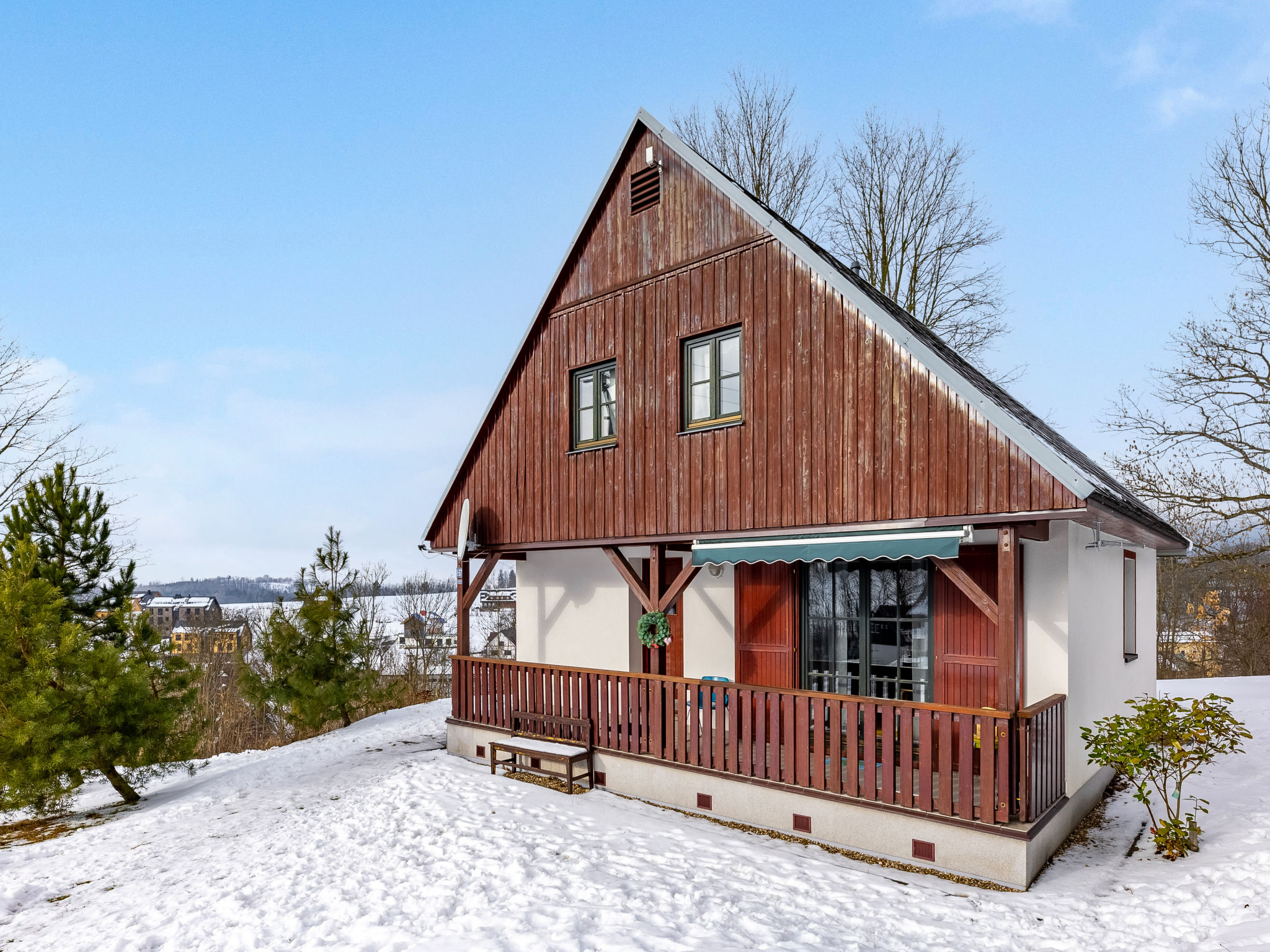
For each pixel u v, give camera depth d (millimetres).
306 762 13984
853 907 6285
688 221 10344
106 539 18578
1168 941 5645
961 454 7504
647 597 10508
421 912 6312
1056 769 7719
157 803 12781
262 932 6273
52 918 7551
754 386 9383
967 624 9031
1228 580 23438
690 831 8352
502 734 11836
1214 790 9406
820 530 8594
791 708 8336
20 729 11812
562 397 11867
